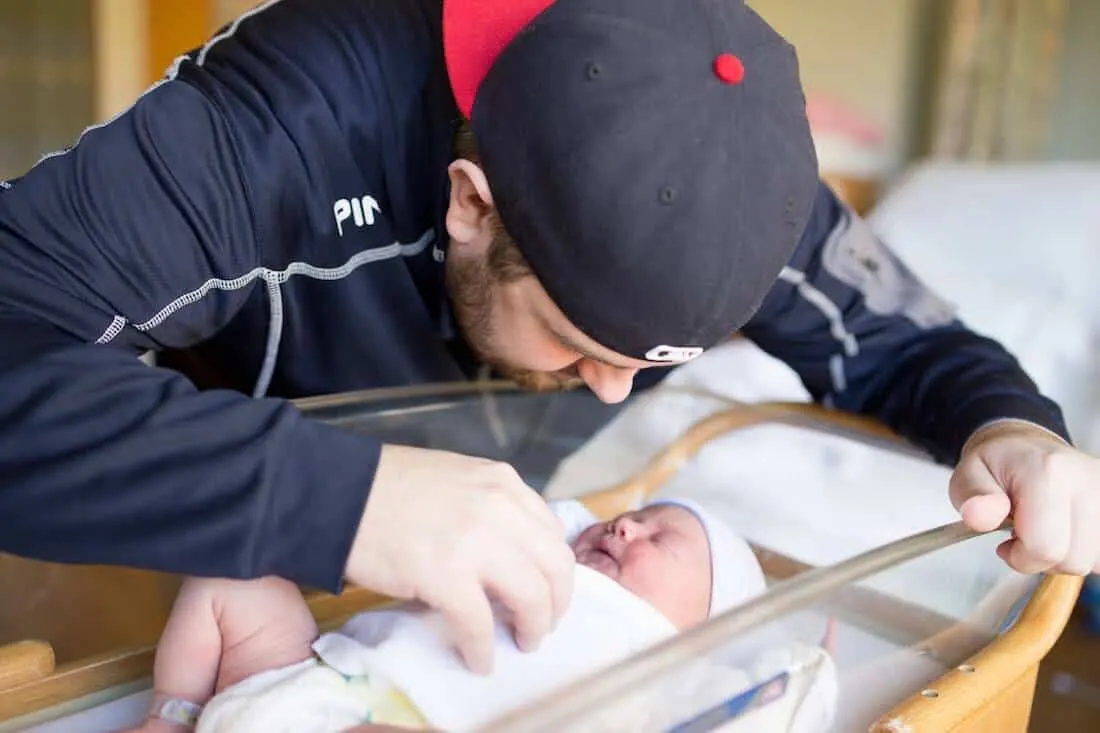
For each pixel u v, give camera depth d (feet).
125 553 1.54
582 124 1.77
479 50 2.01
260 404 1.64
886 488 3.17
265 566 1.55
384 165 2.42
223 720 1.84
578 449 3.62
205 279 2.13
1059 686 5.86
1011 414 2.57
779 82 1.90
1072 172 7.09
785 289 2.93
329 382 2.82
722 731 1.84
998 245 6.84
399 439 2.94
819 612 2.01
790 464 3.63
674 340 1.86
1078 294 6.50
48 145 7.20
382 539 1.56
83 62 7.06
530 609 1.65
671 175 1.75
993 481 2.33
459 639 1.73
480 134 1.95
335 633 2.18
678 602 2.75
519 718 1.52
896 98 9.02
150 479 1.55
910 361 3.04
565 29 1.85
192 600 2.07
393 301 2.64
